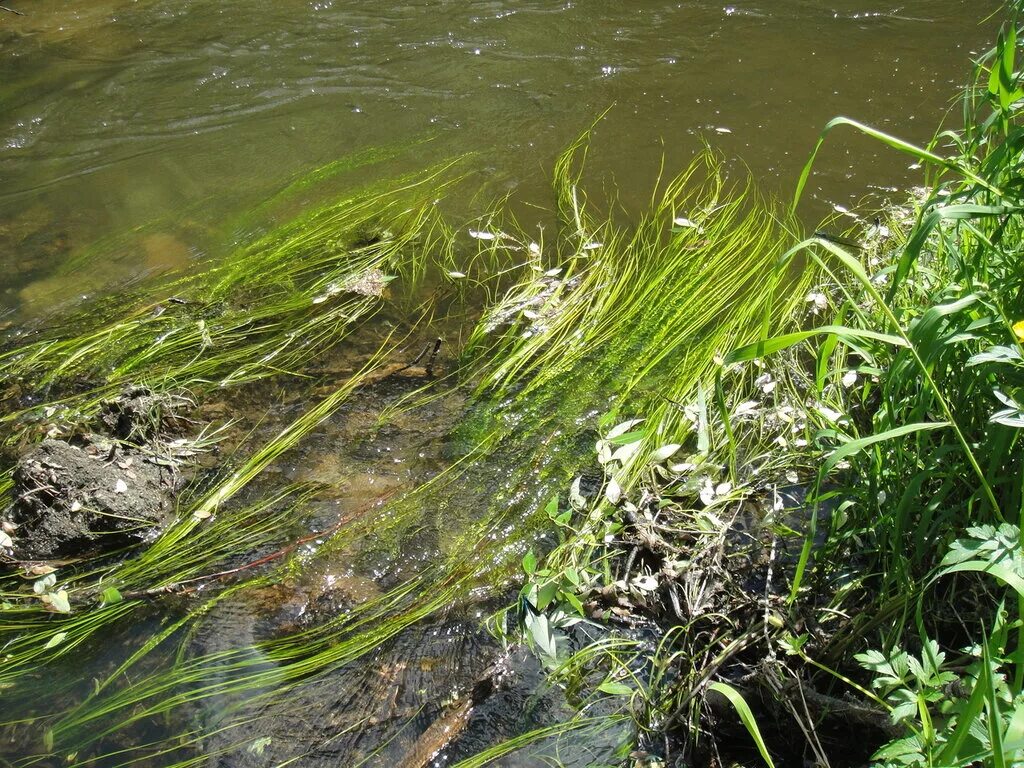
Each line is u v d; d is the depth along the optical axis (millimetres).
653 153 4512
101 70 5527
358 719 2252
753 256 3598
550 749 2152
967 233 2584
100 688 2346
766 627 2232
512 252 3902
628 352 3285
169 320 3572
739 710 1861
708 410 2973
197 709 2283
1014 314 2205
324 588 2584
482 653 2389
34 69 5551
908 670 1937
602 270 3660
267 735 2221
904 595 2082
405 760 2162
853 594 2344
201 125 5000
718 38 5578
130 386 3193
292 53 5652
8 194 4477
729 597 2402
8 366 3393
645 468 2783
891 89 4953
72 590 2592
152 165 4684
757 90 5008
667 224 3979
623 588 2453
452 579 2586
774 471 2791
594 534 2615
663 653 2336
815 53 5355
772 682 2104
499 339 3447
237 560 2676
